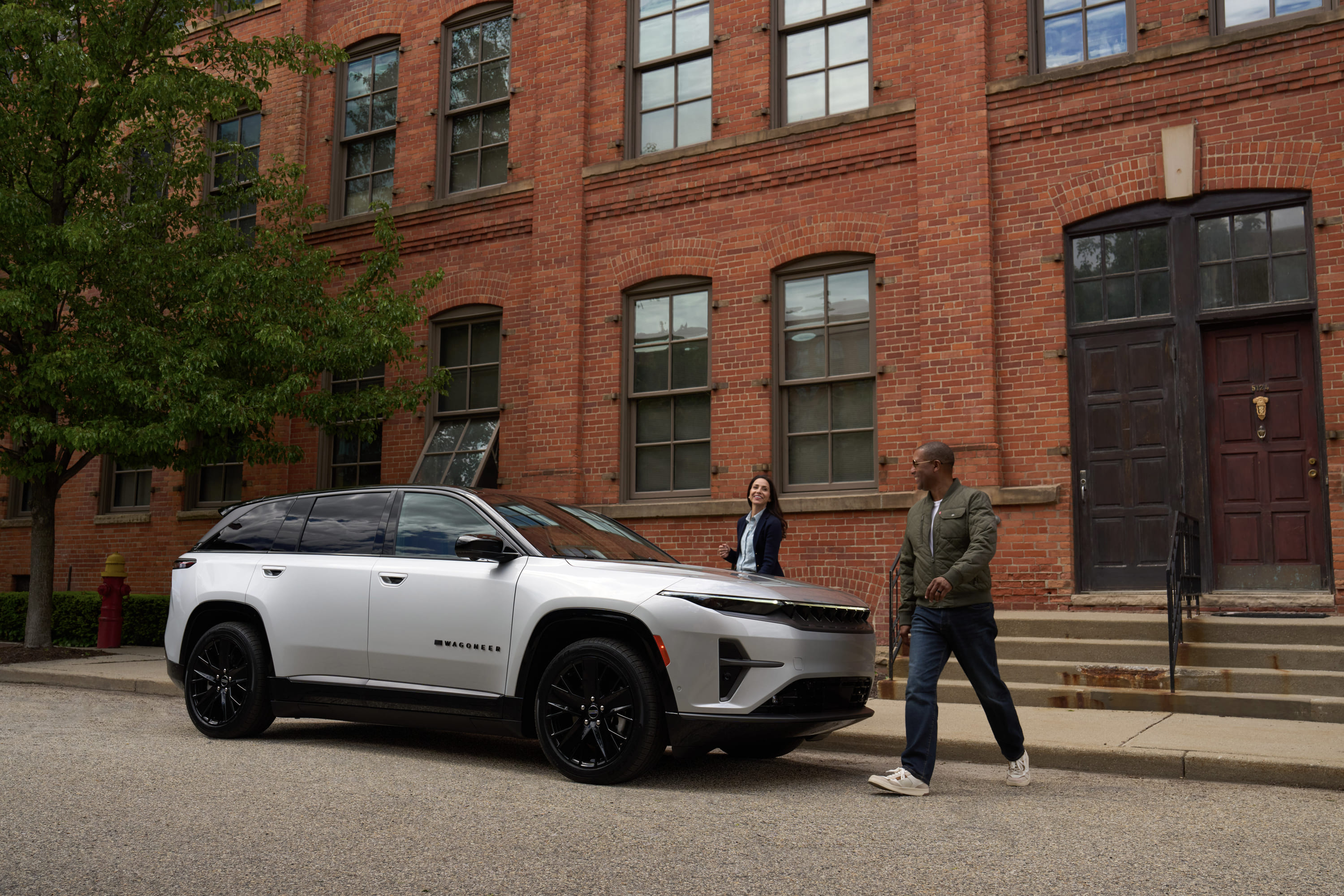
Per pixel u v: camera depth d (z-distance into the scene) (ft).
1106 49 34.86
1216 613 30.25
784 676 18.66
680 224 40.83
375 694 21.97
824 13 39.45
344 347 38.58
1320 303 30.63
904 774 18.72
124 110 38.91
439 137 47.32
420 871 13.58
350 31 50.26
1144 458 32.76
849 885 13.10
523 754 22.79
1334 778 19.45
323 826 15.90
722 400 39.17
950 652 19.66
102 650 43.09
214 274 37.68
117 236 38.34
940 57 36.32
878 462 36.32
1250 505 31.50
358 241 48.26
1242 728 23.90
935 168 35.88
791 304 38.88
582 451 41.78
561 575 20.31
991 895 12.76
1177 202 33.01
